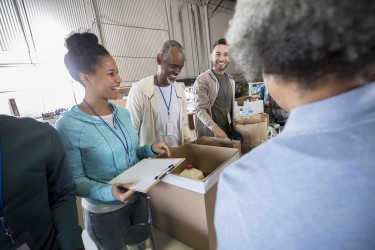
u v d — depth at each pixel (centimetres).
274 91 32
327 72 26
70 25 441
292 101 31
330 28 22
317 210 23
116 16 511
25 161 60
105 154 90
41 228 66
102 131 91
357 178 22
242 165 31
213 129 159
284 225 25
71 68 88
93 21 473
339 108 26
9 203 58
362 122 25
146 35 571
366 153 23
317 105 27
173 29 630
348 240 22
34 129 64
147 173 82
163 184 81
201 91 177
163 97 150
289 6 23
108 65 87
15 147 59
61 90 426
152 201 90
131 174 84
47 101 412
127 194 72
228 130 185
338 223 22
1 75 368
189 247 83
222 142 123
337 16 21
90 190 81
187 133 167
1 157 57
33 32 399
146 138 147
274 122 326
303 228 24
